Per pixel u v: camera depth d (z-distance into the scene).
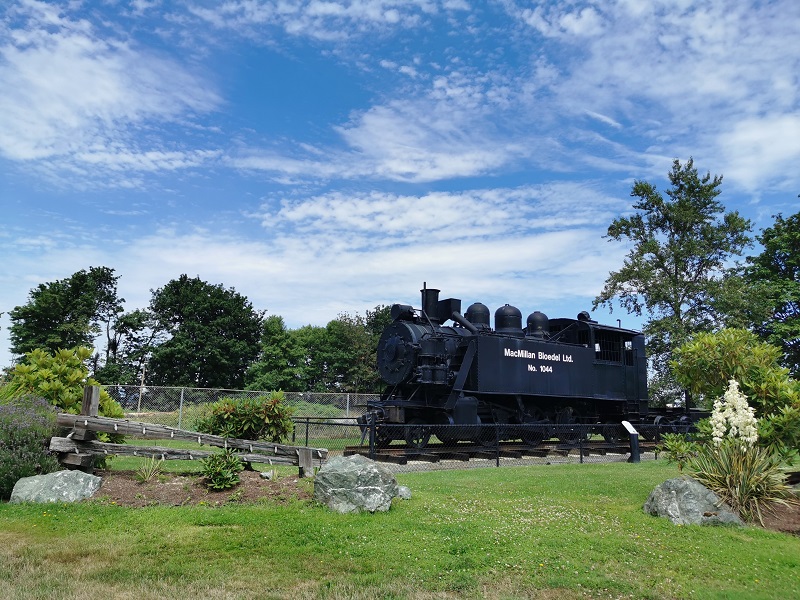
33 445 10.34
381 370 20.45
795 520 9.99
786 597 6.66
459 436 18.28
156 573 6.79
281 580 6.66
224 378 52.09
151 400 26.22
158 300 53.91
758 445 10.92
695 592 6.67
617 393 24.20
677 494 9.82
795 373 33.97
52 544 7.63
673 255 36.34
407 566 7.15
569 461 18.75
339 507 9.30
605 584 6.79
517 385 20.39
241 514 8.89
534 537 8.39
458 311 21.31
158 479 10.57
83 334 48.09
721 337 12.63
